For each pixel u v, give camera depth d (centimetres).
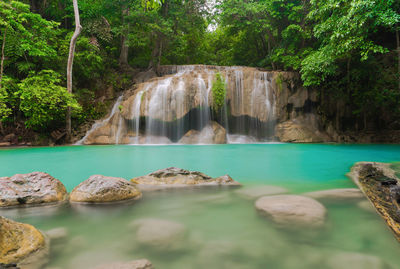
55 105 1195
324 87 1517
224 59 2845
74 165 600
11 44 1215
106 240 186
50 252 166
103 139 1248
